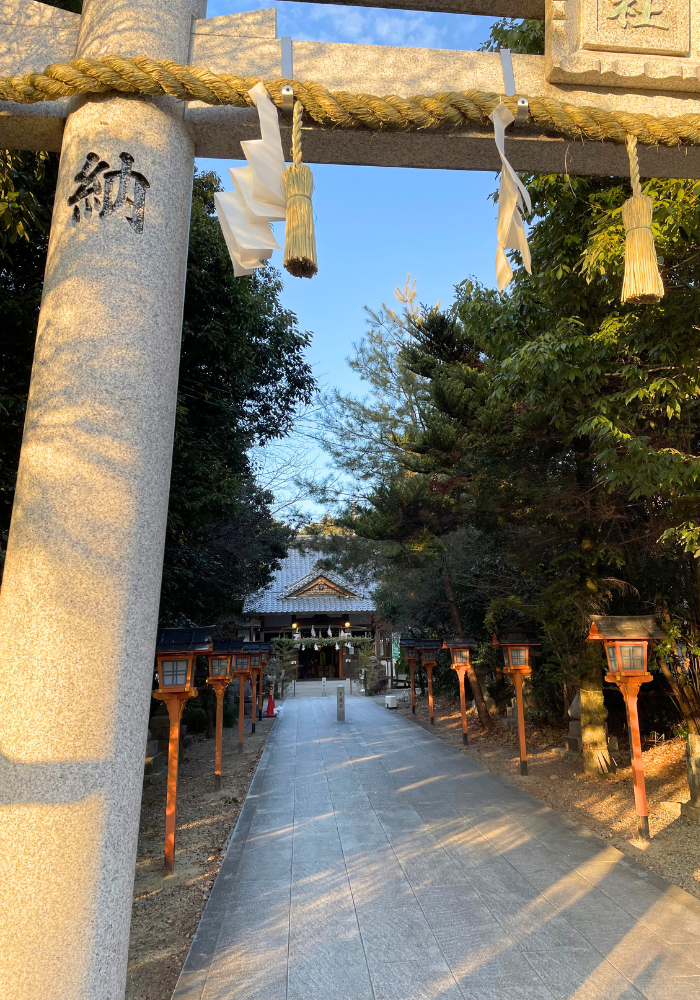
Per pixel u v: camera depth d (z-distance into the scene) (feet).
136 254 5.63
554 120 6.40
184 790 31.12
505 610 39.27
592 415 20.58
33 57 6.28
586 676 29.94
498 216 6.52
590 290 19.74
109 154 5.76
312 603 115.75
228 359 27.09
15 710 4.72
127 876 4.80
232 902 16.44
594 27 6.66
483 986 12.09
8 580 5.03
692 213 14.74
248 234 6.13
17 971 4.29
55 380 5.30
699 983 11.96
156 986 13.02
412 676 59.11
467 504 35.09
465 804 25.34
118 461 5.17
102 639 4.87
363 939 14.19
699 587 23.81
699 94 6.99
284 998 11.94
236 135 6.55
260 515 47.65
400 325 47.32
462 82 6.69
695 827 20.99
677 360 17.19
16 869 4.45
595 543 29.40
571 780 28.86
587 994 11.71
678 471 16.61
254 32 6.51
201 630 21.40
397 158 7.07
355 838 21.45
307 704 74.13
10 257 18.40
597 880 17.13
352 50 6.60
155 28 6.16
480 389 33.88
